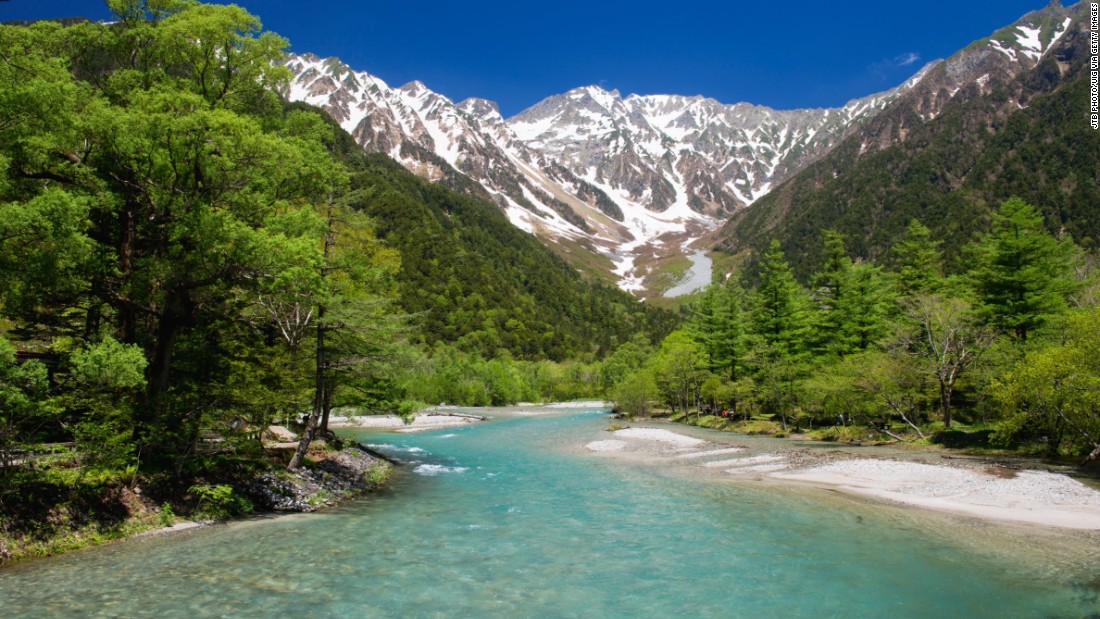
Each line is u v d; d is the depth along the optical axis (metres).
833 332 49.69
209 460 19.81
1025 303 37.59
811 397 42.66
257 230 17.89
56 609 10.61
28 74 14.59
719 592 11.77
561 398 131.50
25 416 14.00
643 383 70.12
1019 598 11.18
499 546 15.29
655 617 10.53
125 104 18.97
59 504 14.62
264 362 23.78
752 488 23.39
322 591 11.80
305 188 20.91
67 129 14.51
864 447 34.81
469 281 166.50
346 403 27.08
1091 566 12.93
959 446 31.39
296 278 17.03
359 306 22.34
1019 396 26.61
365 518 18.58
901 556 13.99
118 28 19.62
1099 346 23.48
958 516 17.80
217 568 13.19
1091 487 20.16
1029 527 16.25
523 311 170.62
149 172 16.75
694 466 30.06
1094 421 23.88
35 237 13.88
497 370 114.75
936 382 36.81
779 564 13.56
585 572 13.12
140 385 16.34
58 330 19.75
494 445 42.09
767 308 57.12
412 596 11.58
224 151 16.48
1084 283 38.28
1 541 13.01
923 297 37.88
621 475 27.56
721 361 58.56
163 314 18.67
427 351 120.50
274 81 21.61
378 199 171.12
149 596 11.36
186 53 19.53
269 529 16.92
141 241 20.42
